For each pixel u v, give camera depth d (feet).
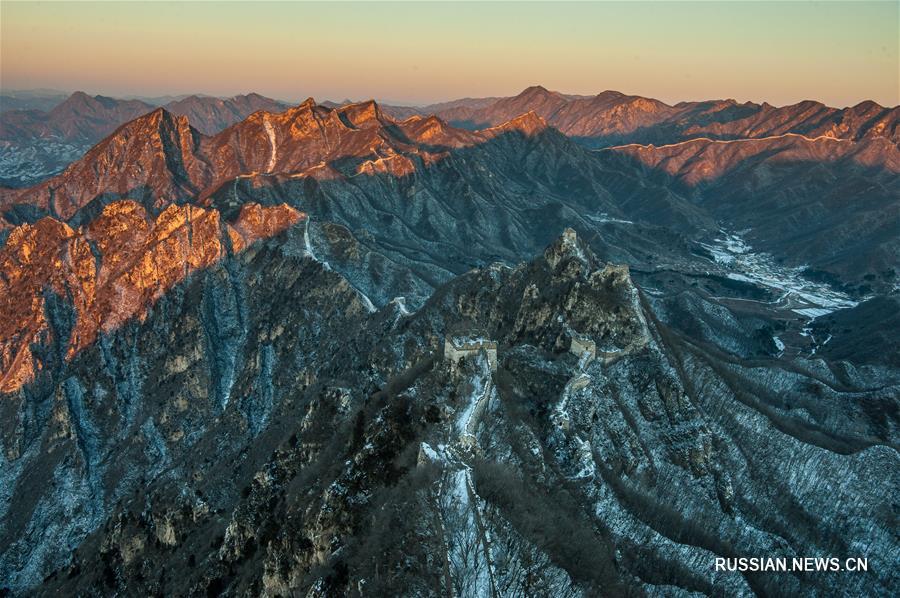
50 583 471.62
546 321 474.90
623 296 451.12
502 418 337.72
